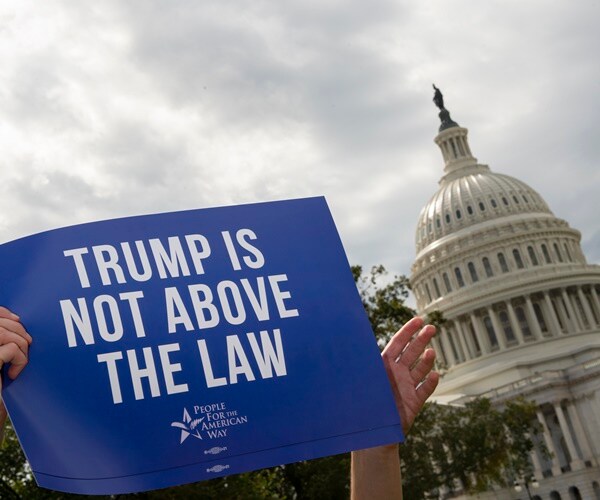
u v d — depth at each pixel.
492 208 169.00
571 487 130.50
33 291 4.11
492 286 158.12
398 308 54.25
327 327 4.29
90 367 4.01
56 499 37.16
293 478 46.25
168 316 4.11
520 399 85.50
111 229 4.23
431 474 57.16
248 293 4.24
